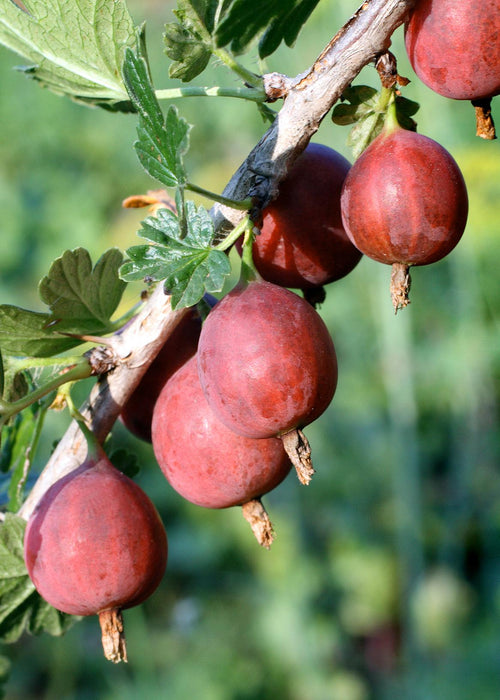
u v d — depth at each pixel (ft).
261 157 0.91
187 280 0.87
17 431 1.02
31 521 0.92
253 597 2.73
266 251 0.94
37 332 0.95
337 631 2.68
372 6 0.89
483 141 2.60
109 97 1.00
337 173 0.95
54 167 3.82
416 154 0.89
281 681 2.56
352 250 0.95
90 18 0.96
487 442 2.75
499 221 2.48
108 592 0.90
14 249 3.59
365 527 2.84
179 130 0.87
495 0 0.87
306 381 0.87
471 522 2.72
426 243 0.89
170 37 0.92
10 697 2.43
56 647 2.50
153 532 0.91
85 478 0.92
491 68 0.88
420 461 2.90
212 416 0.92
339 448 2.94
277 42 0.93
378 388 2.97
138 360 0.93
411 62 0.90
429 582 2.67
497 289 2.63
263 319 0.88
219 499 0.93
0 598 0.96
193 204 0.88
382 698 2.54
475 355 2.67
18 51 0.99
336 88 0.90
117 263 0.95
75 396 2.57
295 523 2.85
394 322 2.72
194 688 2.48
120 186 3.80
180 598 2.77
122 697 2.44
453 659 2.48
